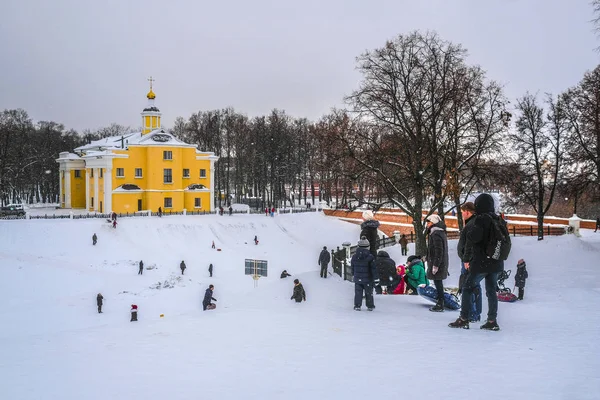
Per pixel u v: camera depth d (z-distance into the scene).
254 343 9.29
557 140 45.56
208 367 7.73
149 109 95.00
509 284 24.44
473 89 34.47
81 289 45.31
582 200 57.84
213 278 50.56
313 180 94.50
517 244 39.88
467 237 10.24
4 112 101.38
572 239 39.31
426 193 37.00
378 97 34.53
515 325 10.93
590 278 25.19
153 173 82.94
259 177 101.69
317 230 77.19
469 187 36.31
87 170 85.94
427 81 34.75
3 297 41.81
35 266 49.75
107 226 64.56
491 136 35.06
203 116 114.69
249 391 6.57
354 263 13.26
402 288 17.58
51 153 111.81
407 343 9.06
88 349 8.97
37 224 61.81
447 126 35.09
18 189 101.44
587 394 6.12
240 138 107.50
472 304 11.48
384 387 6.61
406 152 34.91
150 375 7.34
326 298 16.31
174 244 64.69
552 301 16.66
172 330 10.59
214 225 71.81
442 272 12.70
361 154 35.22
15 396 6.47
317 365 7.73
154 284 46.47
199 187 87.62
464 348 8.59
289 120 110.62
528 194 47.62
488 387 6.47
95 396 6.45
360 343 9.15
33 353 8.75
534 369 7.22
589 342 8.97
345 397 6.28
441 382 6.73
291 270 55.88
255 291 19.61
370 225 17.09
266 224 75.88
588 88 39.91
